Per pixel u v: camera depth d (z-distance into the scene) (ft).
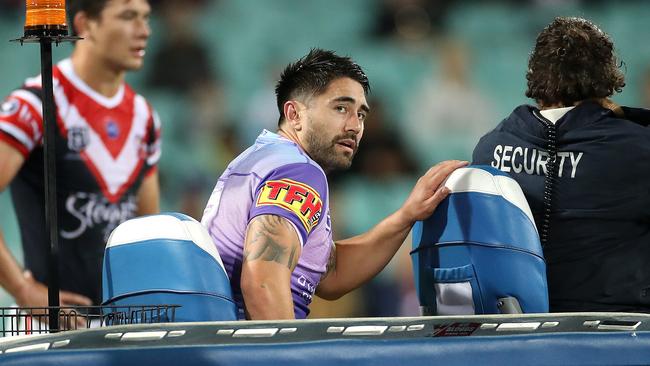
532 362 22.97
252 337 23.38
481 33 123.85
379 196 104.22
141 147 58.49
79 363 22.36
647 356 23.17
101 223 56.75
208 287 29.78
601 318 25.00
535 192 36.24
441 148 114.83
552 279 35.94
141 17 56.44
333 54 37.68
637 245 35.50
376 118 106.83
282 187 33.24
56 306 30.19
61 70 55.77
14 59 115.55
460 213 34.19
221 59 118.93
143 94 115.03
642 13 123.75
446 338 23.11
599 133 35.78
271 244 31.96
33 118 53.83
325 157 37.19
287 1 125.59
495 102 118.42
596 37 37.45
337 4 126.52
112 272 30.22
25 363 22.29
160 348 22.53
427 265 35.22
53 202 31.96
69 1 55.88
